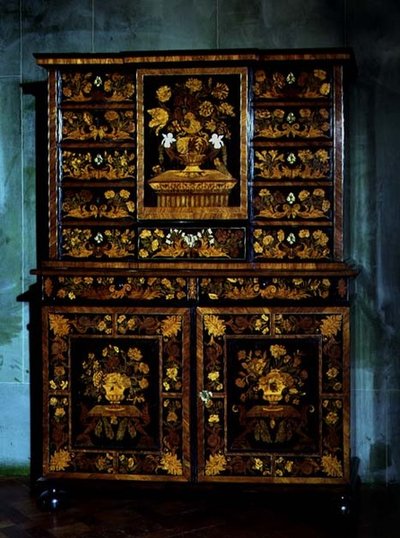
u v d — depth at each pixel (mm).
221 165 4184
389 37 4691
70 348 4246
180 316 4168
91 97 4246
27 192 4965
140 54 4152
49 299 4250
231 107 4168
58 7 4910
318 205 4148
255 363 4141
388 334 4742
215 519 4164
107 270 4184
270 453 4145
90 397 4246
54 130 4273
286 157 4160
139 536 3945
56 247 4289
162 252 4230
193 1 4816
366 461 4785
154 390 4203
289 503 4402
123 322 4203
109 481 4242
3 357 4988
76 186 4273
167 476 4207
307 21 4750
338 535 3953
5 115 4961
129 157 4250
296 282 4105
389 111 4707
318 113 4137
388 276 4734
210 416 4172
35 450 4969
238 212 4172
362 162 4738
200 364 4164
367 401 4770
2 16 4949
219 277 4141
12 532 4004
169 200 4219
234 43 4805
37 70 4934
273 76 4156
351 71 4457
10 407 4988
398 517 4219
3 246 4977
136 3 4859
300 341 4113
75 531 4012
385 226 4730
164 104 4207
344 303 4074
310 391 4117
